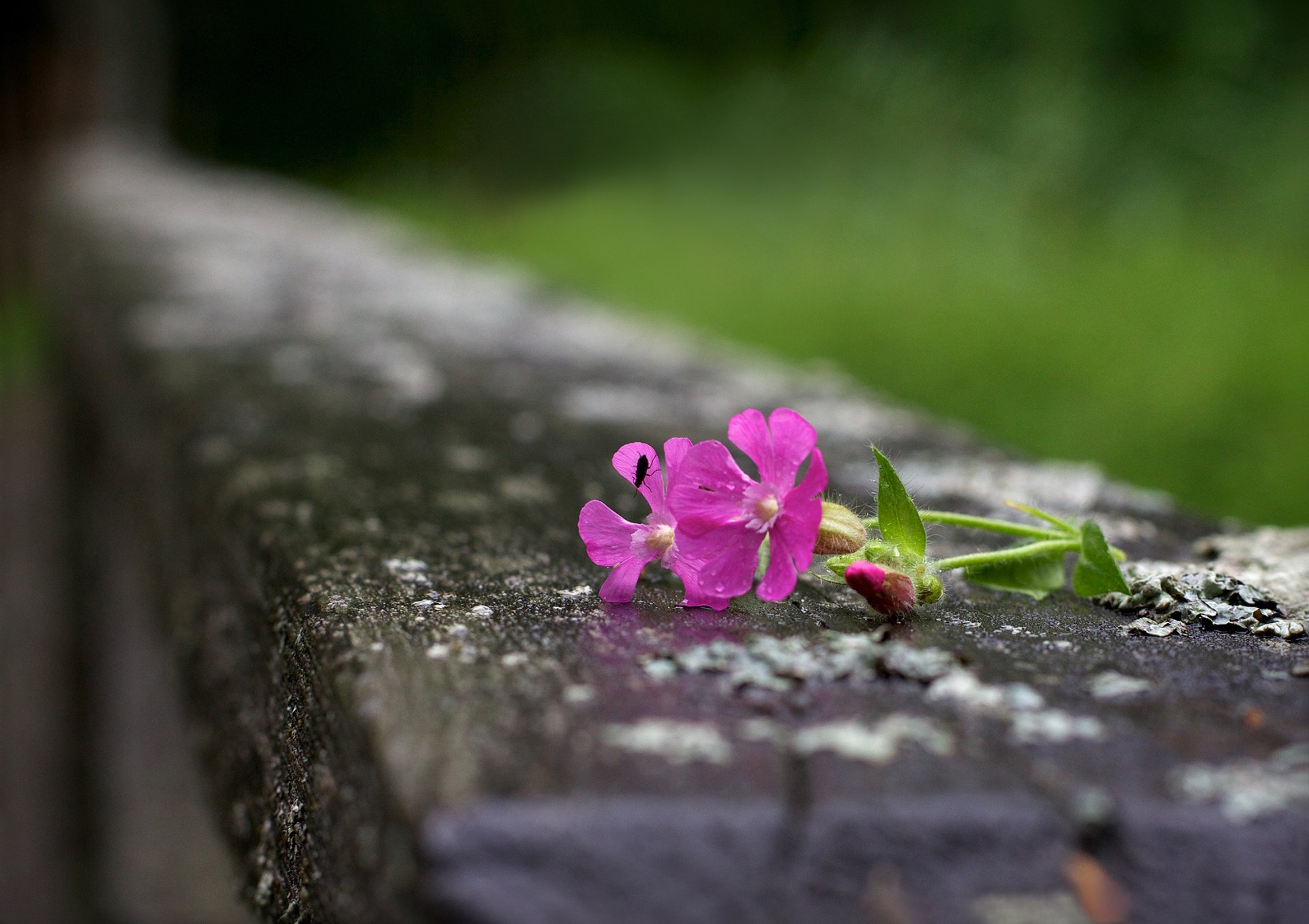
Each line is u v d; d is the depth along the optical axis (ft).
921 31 7.78
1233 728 0.92
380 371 2.03
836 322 4.73
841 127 7.50
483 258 6.95
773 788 0.86
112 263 3.68
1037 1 7.29
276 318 2.66
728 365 2.32
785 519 1.03
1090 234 5.58
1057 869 0.85
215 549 1.28
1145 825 0.86
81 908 3.16
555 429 1.63
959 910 0.84
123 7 12.65
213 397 1.70
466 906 0.84
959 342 4.26
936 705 0.93
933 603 1.07
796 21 11.10
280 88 14.26
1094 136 6.13
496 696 0.93
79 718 3.32
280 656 1.07
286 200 7.53
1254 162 5.95
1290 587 1.08
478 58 12.79
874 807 0.85
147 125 13.09
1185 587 1.07
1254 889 0.85
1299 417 3.28
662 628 1.01
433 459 1.41
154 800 2.33
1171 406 3.43
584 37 12.38
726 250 6.47
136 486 1.87
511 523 1.24
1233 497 3.06
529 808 0.85
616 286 6.16
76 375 3.56
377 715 0.91
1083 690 0.95
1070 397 3.68
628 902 0.84
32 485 5.53
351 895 0.91
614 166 9.53
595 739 0.89
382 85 13.15
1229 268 4.92
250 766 1.11
